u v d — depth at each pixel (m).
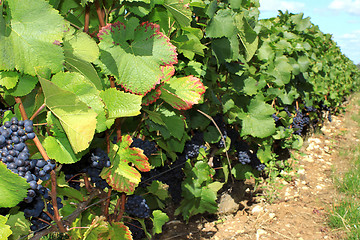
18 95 1.40
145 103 2.10
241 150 4.16
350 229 3.99
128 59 1.75
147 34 1.80
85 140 1.40
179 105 2.24
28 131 1.36
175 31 2.59
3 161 1.29
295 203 4.78
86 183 2.15
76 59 1.55
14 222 1.70
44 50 1.28
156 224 2.70
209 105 3.54
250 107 4.11
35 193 1.36
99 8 1.79
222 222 4.20
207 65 3.35
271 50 4.70
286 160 6.23
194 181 3.47
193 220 4.18
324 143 8.04
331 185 5.49
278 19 6.84
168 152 3.04
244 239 3.84
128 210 2.51
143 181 2.89
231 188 4.46
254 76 4.18
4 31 1.19
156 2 1.96
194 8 2.92
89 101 1.50
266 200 4.82
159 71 1.77
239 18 3.16
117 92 1.67
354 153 7.10
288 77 5.26
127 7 2.00
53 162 1.50
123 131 2.50
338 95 11.29
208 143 3.83
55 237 3.20
